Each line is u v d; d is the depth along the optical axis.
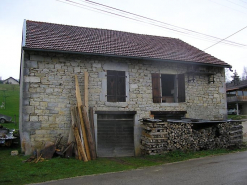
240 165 7.08
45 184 5.63
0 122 19.97
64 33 11.55
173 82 12.11
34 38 9.93
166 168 7.12
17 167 7.16
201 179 5.63
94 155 8.87
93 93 10.06
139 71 10.90
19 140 11.62
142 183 5.48
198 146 10.12
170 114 11.33
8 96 34.81
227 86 39.38
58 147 9.09
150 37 14.59
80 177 6.23
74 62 9.91
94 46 10.59
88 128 8.98
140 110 10.70
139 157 9.60
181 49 13.36
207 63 11.73
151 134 9.52
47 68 9.50
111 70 10.45
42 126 9.23
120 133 10.52
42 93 9.34
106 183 5.58
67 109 9.59
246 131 16.05
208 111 12.02
